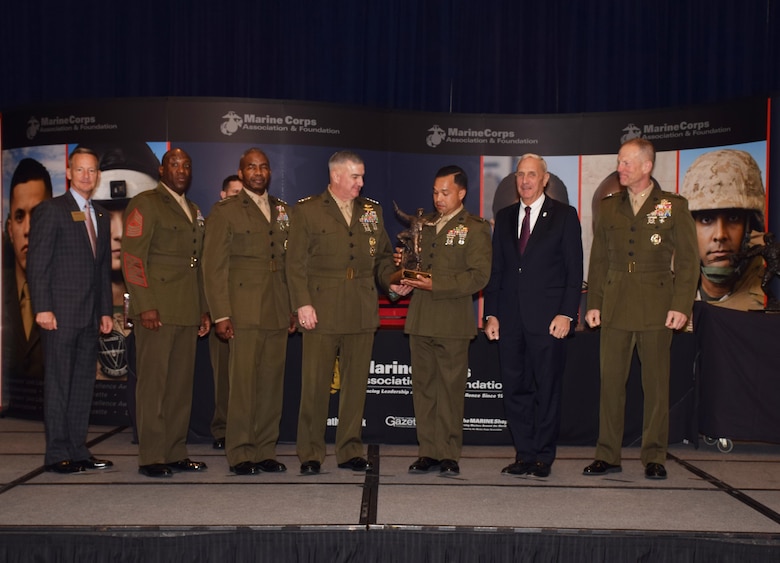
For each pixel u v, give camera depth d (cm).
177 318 367
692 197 561
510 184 592
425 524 282
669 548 276
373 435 448
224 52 664
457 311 369
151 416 366
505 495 329
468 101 674
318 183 556
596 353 445
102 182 528
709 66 650
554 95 672
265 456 380
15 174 540
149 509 302
